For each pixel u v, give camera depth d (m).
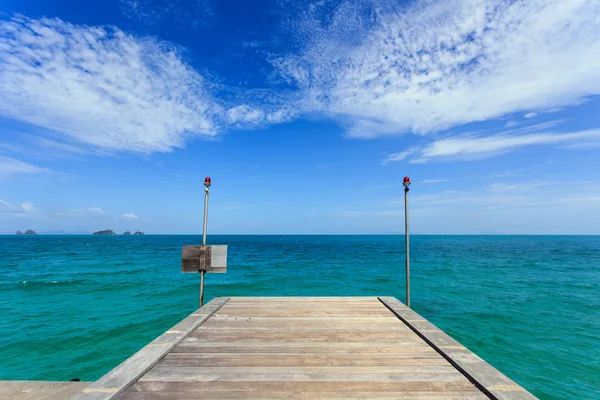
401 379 2.61
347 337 3.63
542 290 14.50
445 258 33.91
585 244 73.56
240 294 13.98
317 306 5.07
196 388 2.46
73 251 45.34
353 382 2.56
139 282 16.72
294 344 3.41
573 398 5.17
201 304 5.06
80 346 7.30
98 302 11.92
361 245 68.75
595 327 8.74
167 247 57.84
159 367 2.83
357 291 14.57
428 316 9.88
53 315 9.98
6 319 9.51
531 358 6.66
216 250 5.18
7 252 42.59
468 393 2.39
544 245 68.44
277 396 2.34
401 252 44.50
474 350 7.10
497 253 42.09
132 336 7.97
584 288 15.02
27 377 5.84
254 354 3.13
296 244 73.50
